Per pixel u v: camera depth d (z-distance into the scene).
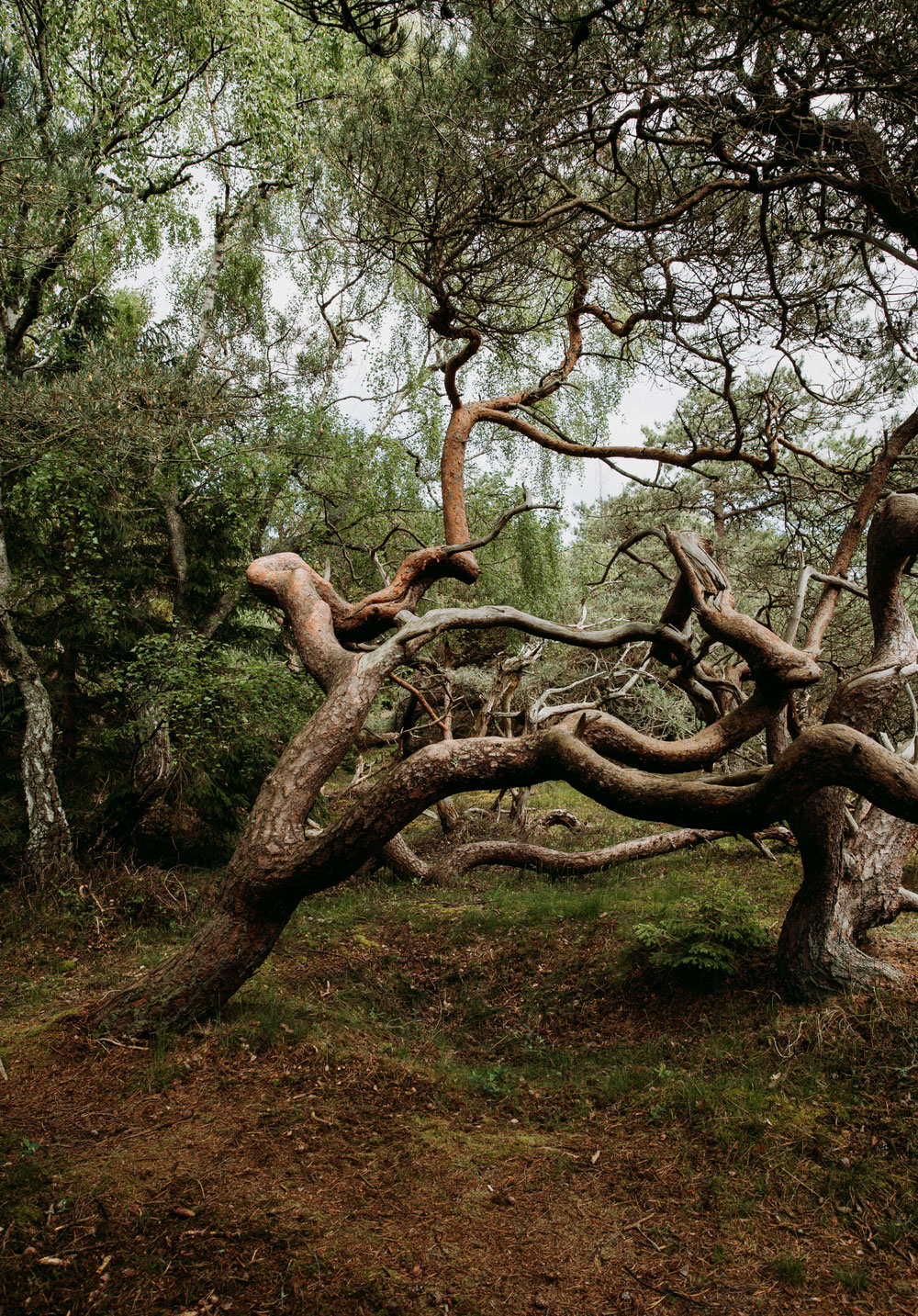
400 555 14.12
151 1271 3.37
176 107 12.68
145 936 8.37
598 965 7.18
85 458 10.12
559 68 4.91
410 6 4.04
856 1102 4.61
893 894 6.10
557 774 5.32
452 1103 5.07
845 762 4.46
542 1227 3.81
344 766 18.77
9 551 11.33
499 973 7.47
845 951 5.68
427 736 18.36
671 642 6.70
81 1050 5.45
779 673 5.74
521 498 14.62
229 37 12.16
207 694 10.02
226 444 11.70
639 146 6.24
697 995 6.28
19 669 9.86
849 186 5.35
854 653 12.30
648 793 5.00
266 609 13.72
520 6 4.77
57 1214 3.70
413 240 6.14
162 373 10.10
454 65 5.37
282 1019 5.99
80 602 10.75
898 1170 4.11
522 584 15.31
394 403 15.25
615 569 19.22
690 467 8.23
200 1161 4.21
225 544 12.92
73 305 12.57
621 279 7.43
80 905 8.77
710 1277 3.49
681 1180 4.18
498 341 7.85
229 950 5.63
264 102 12.18
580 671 17.09
